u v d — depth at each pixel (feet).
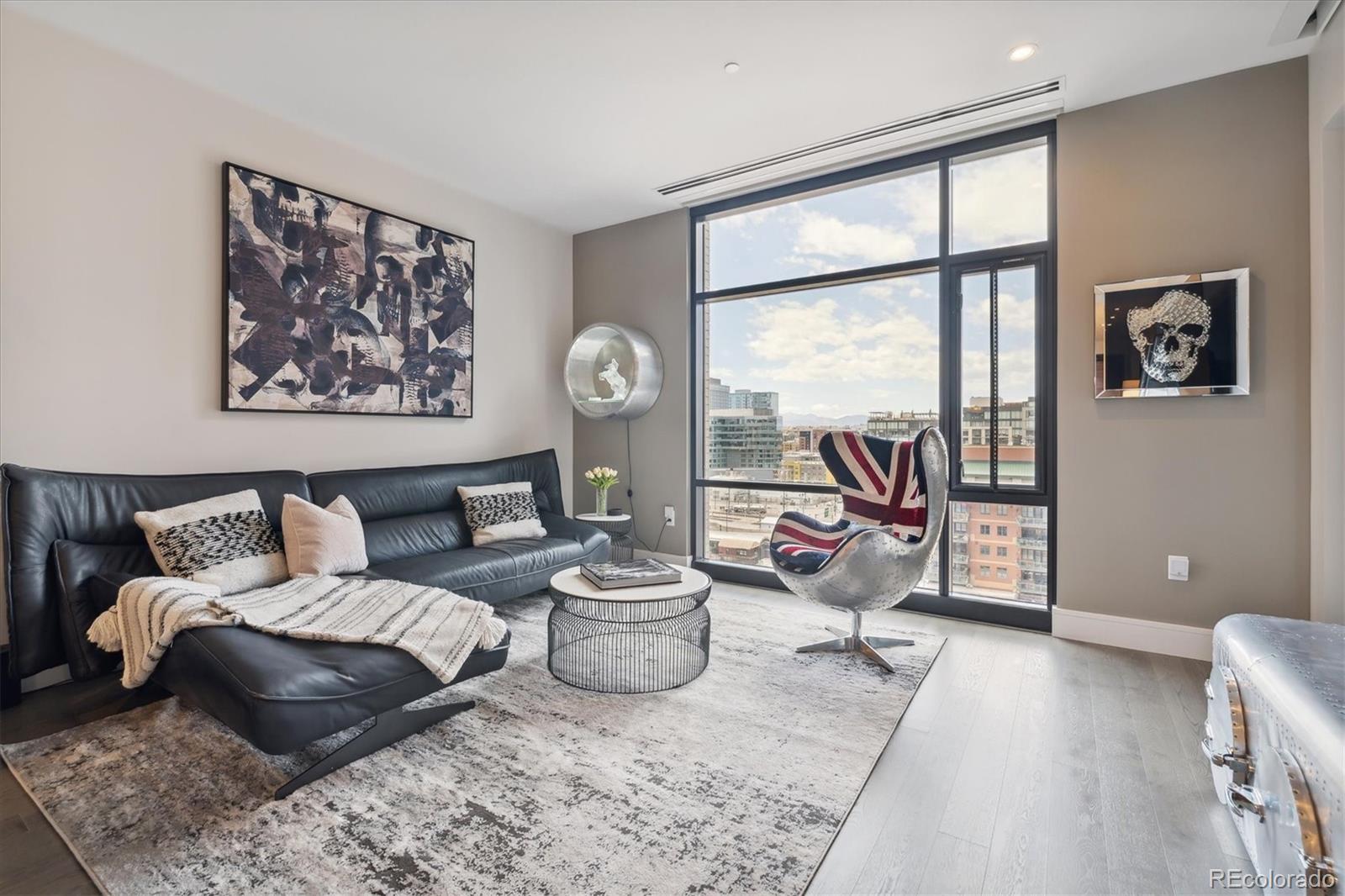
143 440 8.89
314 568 8.63
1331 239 7.89
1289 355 8.45
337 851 4.89
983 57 8.57
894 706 7.53
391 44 8.35
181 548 7.86
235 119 9.79
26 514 7.20
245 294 9.85
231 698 5.30
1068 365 9.99
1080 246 9.88
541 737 6.75
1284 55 8.41
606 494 14.98
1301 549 8.41
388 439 12.14
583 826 5.22
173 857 4.82
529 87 9.41
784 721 7.14
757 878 4.65
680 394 14.60
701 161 11.98
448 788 5.77
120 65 8.59
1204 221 8.98
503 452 14.48
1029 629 10.50
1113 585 9.70
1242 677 4.95
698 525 14.80
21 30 7.76
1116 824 5.30
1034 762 6.31
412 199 12.46
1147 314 9.27
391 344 11.96
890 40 8.21
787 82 9.21
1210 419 8.96
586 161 11.98
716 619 11.09
